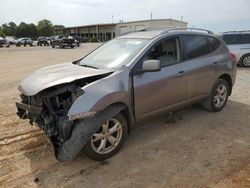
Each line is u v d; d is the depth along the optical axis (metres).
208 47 5.53
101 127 3.85
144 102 4.31
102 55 4.89
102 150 3.90
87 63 4.84
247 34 13.05
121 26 72.62
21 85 4.20
